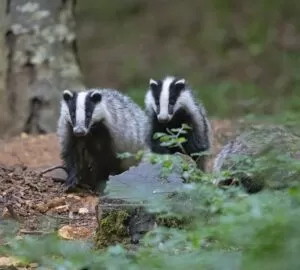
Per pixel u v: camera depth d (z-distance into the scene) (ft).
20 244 30.55
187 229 31.76
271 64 98.32
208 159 49.44
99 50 110.11
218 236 27.09
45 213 38.65
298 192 27.86
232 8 111.04
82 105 45.50
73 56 62.59
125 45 110.22
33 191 41.70
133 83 101.55
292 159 33.14
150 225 33.12
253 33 104.37
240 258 26.18
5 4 61.11
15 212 38.09
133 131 47.96
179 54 105.60
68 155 45.55
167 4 116.06
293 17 107.04
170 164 34.17
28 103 60.64
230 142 41.47
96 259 28.84
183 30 110.22
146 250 29.30
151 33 111.45
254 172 34.63
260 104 71.20
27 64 61.00
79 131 44.50
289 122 45.32
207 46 105.60
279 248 24.66
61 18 62.23
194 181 34.24
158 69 102.99
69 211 39.06
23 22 61.26
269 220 25.86
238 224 26.66
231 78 98.17
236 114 77.66
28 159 49.65
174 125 48.37
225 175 34.30
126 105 48.42
